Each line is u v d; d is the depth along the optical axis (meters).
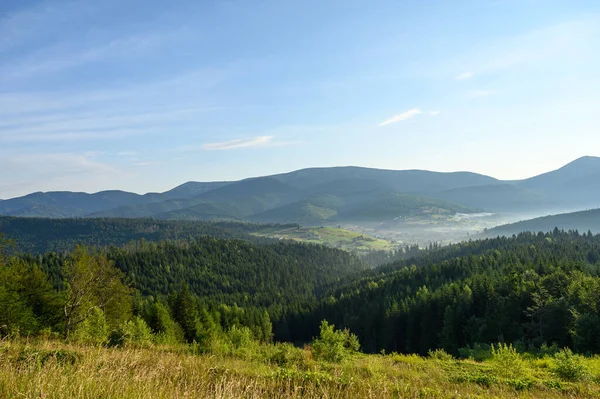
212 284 156.38
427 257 182.38
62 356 11.03
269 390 9.66
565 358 17.05
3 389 5.75
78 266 34.34
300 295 164.25
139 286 131.75
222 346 19.83
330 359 18.53
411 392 10.71
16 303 31.62
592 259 120.81
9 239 35.88
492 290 64.19
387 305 86.56
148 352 14.71
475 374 16.52
